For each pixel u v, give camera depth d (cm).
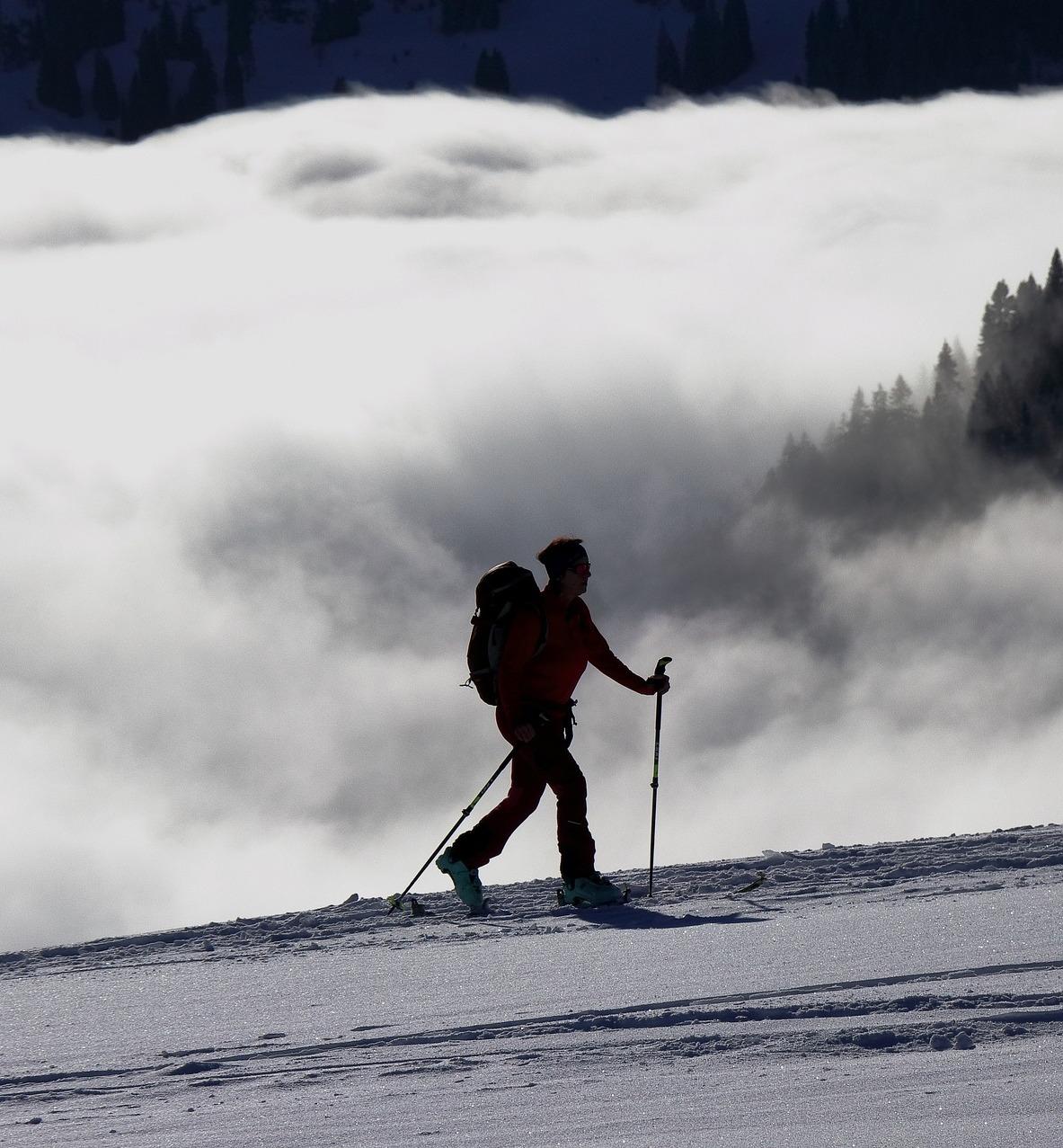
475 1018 1291
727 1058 1039
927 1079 923
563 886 2492
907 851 2561
